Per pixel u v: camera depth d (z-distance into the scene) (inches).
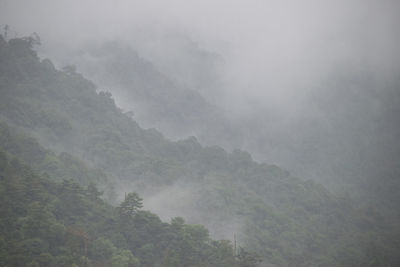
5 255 2758.4
